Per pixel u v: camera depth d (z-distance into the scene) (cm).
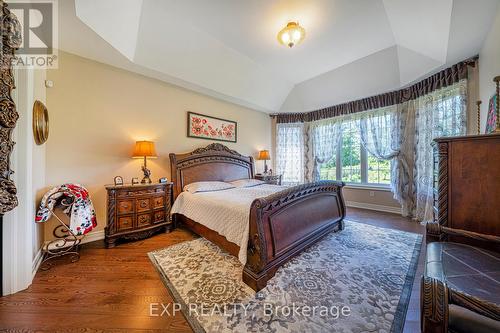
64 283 181
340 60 360
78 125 267
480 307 68
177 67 317
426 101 346
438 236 149
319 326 132
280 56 346
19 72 172
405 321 135
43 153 236
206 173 385
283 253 191
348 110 468
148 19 247
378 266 206
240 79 391
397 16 247
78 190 226
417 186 367
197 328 131
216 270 201
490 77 237
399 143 395
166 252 242
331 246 254
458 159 149
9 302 155
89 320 138
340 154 507
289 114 545
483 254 121
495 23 218
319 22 262
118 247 257
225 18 255
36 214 209
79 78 268
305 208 230
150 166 332
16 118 158
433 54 291
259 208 169
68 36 227
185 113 377
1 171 150
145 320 139
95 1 195
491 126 227
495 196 135
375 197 448
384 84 386
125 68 301
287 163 544
